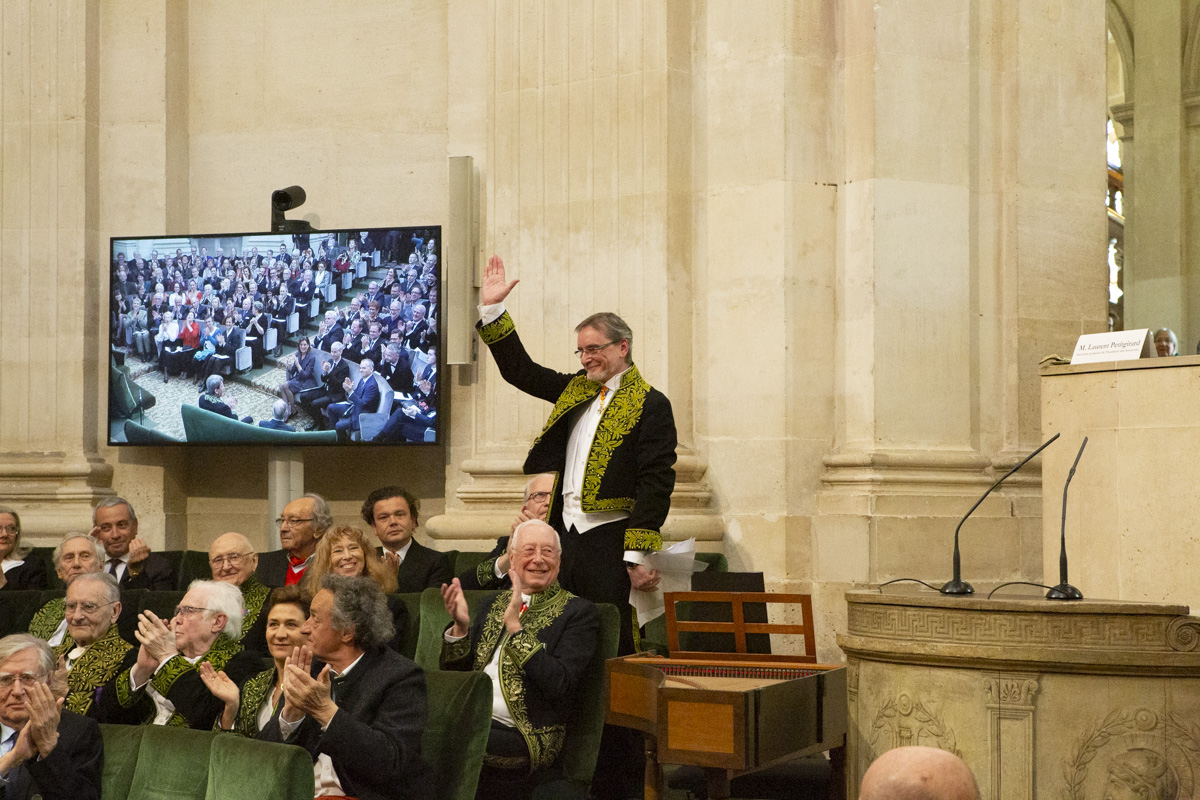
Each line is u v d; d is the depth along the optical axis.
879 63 7.46
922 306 7.52
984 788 4.21
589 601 5.23
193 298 8.88
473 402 8.77
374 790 4.20
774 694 4.62
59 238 9.42
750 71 7.64
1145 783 4.10
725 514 7.58
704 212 7.79
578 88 8.05
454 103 9.17
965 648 4.24
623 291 7.82
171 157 9.64
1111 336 6.00
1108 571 5.82
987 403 7.78
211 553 6.14
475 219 8.74
